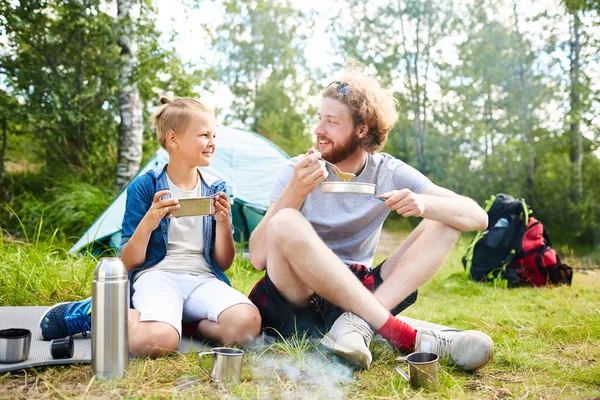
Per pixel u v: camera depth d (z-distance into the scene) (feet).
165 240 7.45
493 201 16.69
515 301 12.66
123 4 24.88
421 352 6.05
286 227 6.40
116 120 27.91
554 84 42.60
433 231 7.03
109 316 5.79
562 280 15.39
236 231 19.15
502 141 46.85
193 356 6.66
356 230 7.66
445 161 51.78
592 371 6.38
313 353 6.79
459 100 52.49
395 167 7.70
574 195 40.19
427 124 55.52
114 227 15.70
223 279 7.87
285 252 6.45
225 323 6.96
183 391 5.49
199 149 7.68
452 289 14.94
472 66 49.26
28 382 5.77
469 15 51.93
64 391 5.41
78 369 6.20
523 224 15.80
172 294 7.11
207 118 7.76
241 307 6.99
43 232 21.03
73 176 26.55
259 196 17.66
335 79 7.64
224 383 5.67
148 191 7.64
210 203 7.19
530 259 15.42
